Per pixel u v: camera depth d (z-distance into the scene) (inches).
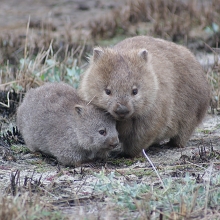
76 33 1278.3
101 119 658.2
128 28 1311.5
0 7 1513.3
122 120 657.6
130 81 655.1
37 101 701.9
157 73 698.8
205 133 810.2
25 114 711.1
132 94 657.0
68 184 582.2
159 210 491.5
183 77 746.2
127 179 588.1
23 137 719.7
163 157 692.1
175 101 733.3
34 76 898.1
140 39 756.6
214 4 1382.9
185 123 750.5
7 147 718.5
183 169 620.7
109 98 655.8
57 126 668.1
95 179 598.9
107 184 549.0
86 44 1194.6
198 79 766.5
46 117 679.7
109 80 658.8
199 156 669.9
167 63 730.2
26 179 568.7
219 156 663.8
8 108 847.7
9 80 946.1
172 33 1273.4
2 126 809.5
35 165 663.1
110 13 1407.5
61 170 624.4
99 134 657.0
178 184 537.0
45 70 921.5
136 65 669.9
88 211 508.1
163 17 1359.5
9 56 1130.7
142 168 627.2
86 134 655.8
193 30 1305.4
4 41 1192.2
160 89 692.1
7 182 588.1
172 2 1386.6
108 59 673.6
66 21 1376.7
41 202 517.0
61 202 533.0
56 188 569.6
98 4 1521.9
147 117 682.8
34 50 1149.1
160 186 555.5
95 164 671.1
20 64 1029.8
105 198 533.0
